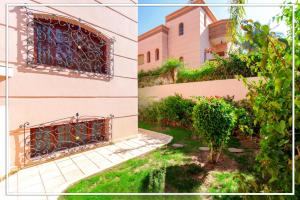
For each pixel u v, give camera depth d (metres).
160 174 2.77
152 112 8.18
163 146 4.57
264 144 1.19
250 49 1.52
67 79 3.93
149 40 14.22
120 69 5.14
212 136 3.35
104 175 2.98
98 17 4.54
